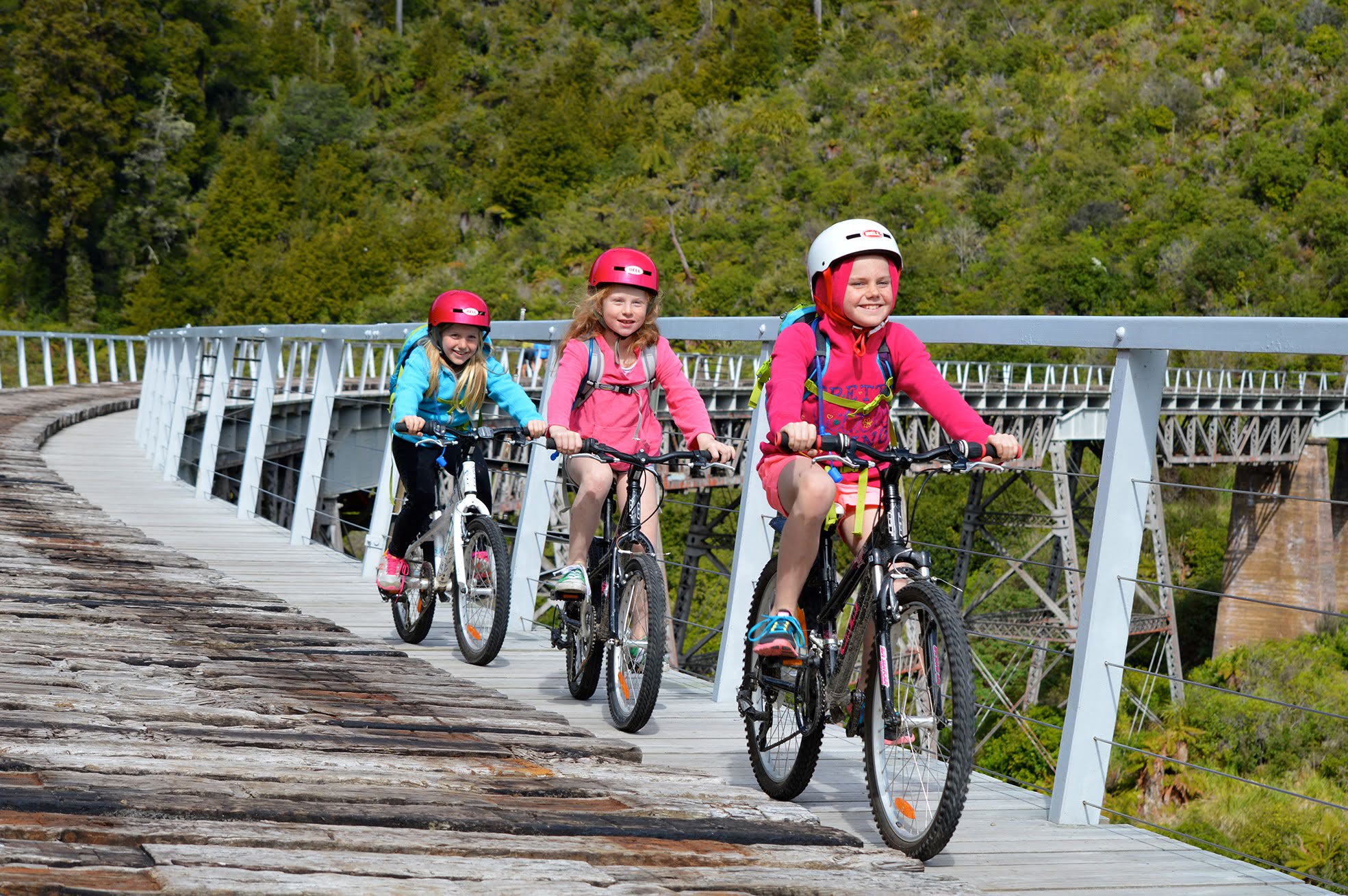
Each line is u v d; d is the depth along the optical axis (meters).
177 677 6.40
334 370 13.89
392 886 3.36
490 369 8.49
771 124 143.00
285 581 11.62
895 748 4.74
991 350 74.50
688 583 37.72
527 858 3.81
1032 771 31.48
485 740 5.63
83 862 3.30
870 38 166.62
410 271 132.88
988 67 150.12
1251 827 28.00
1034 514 43.94
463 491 8.32
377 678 7.02
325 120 157.88
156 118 126.25
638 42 189.38
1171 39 150.12
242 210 136.12
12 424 28.45
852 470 5.00
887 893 3.86
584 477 6.86
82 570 10.18
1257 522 57.25
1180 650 53.81
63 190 114.50
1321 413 63.59
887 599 4.61
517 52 187.00
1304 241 109.56
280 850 3.60
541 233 132.38
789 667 5.30
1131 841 5.23
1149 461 5.46
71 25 116.44
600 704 7.43
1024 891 4.51
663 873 3.80
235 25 161.00
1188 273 102.12
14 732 4.80
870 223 4.93
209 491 18.16
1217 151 126.25
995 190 125.38
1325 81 139.00
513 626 10.05
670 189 136.12
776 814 4.73
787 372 4.88
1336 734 31.53
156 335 26.45
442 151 156.62
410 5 197.88
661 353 7.11
